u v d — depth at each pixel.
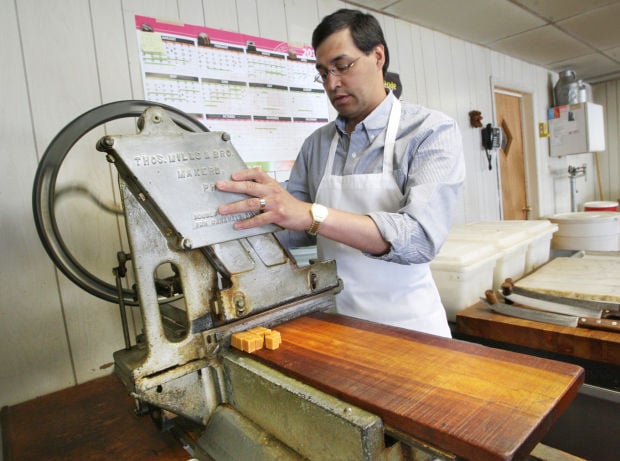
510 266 1.95
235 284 0.78
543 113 3.98
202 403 0.76
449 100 2.74
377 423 0.51
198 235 0.72
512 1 2.32
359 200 1.15
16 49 1.19
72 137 0.96
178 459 0.83
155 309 0.70
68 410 1.11
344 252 1.20
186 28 1.50
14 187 1.19
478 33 2.77
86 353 1.31
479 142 3.05
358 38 1.02
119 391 1.21
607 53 3.56
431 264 1.67
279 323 0.86
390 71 2.30
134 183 0.69
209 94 1.56
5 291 1.17
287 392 0.61
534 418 0.47
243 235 0.78
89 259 1.32
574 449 1.31
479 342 1.62
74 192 1.28
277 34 1.77
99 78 1.33
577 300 1.51
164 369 0.71
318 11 1.95
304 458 0.61
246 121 1.66
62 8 1.26
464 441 0.44
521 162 3.81
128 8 1.38
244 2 1.67
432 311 1.21
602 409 1.26
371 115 1.14
